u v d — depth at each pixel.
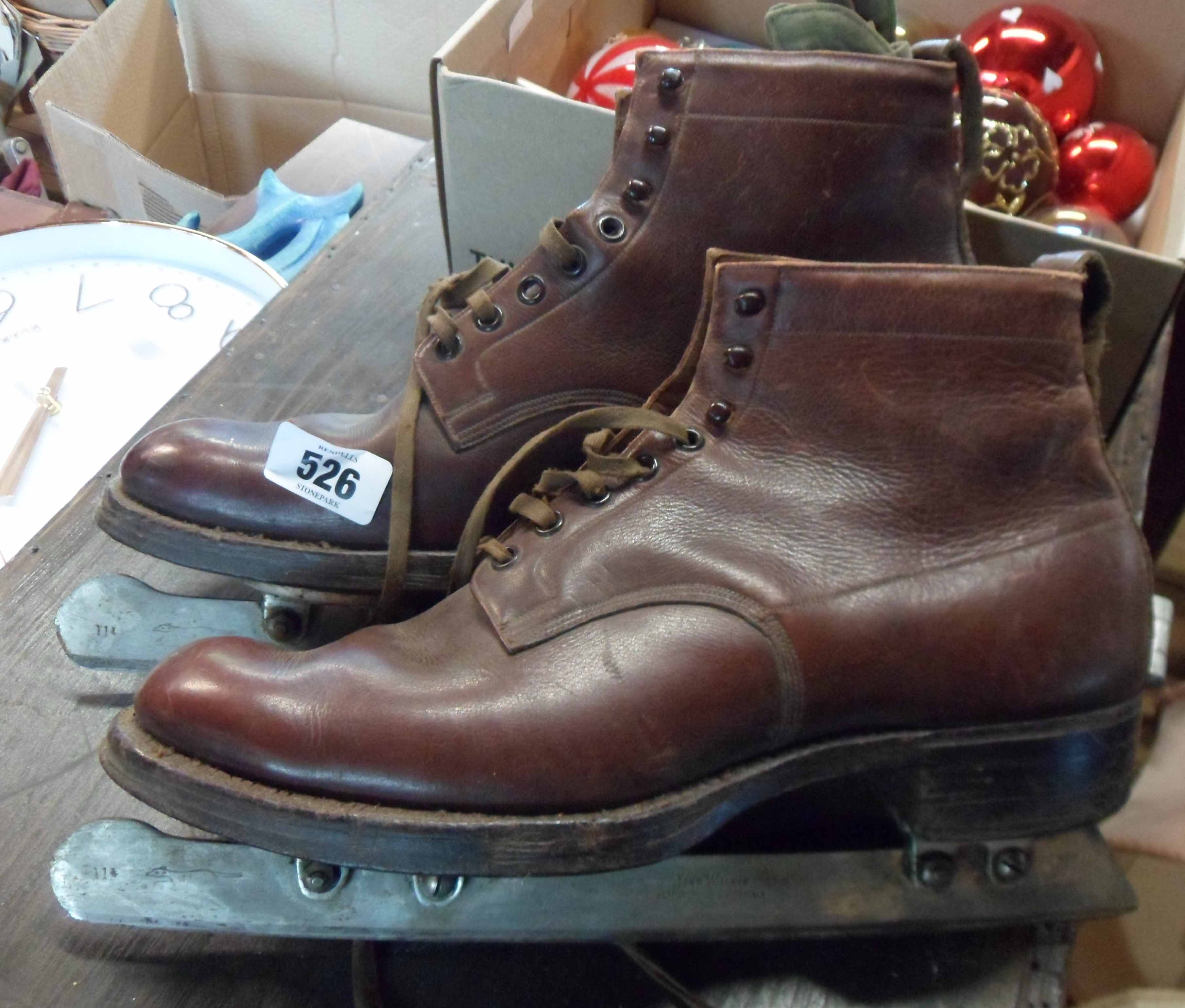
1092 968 0.58
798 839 0.49
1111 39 0.78
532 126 0.62
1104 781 0.41
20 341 0.74
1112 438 0.60
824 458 0.40
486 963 0.46
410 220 0.88
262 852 0.45
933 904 0.44
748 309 0.39
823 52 0.45
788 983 0.45
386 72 1.04
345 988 0.45
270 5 1.02
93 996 0.44
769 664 0.39
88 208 0.91
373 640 0.43
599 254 0.50
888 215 0.47
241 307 0.79
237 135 1.14
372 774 0.39
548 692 0.39
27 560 0.61
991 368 0.38
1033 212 0.68
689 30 0.93
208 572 0.56
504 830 0.39
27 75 1.08
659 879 0.45
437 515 0.53
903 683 0.40
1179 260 0.51
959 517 0.39
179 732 0.40
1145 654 0.40
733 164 0.47
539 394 0.52
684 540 0.40
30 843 0.49
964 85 0.47
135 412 0.71
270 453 0.53
